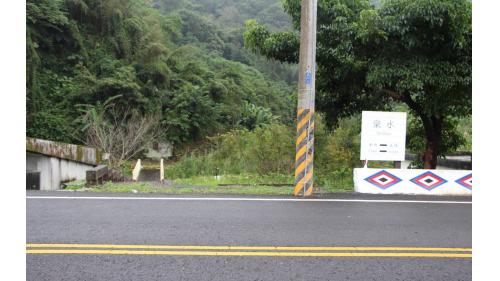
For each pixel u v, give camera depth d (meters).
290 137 14.14
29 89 26.58
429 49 10.04
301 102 8.47
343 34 10.37
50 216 6.19
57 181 13.77
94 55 33.19
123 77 29.91
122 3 36.31
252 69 58.88
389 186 9.02
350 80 11.59
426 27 9.55
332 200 7.96
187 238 5.26
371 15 9.53
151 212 6.58
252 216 6.47
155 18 42.62
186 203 7.34
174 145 32.19
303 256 4.69
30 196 7.63
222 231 5.60
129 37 36.16
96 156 15.91
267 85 55.59
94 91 28.59
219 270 4.23
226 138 18.64
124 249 4.80
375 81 10.06
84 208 6.77
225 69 46.94
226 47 65.06
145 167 25.05
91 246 4.88
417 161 13.57
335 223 6.16
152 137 24.42
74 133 26.75
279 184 11.27
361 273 4.23
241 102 38.94
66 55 32.00
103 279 3.96
